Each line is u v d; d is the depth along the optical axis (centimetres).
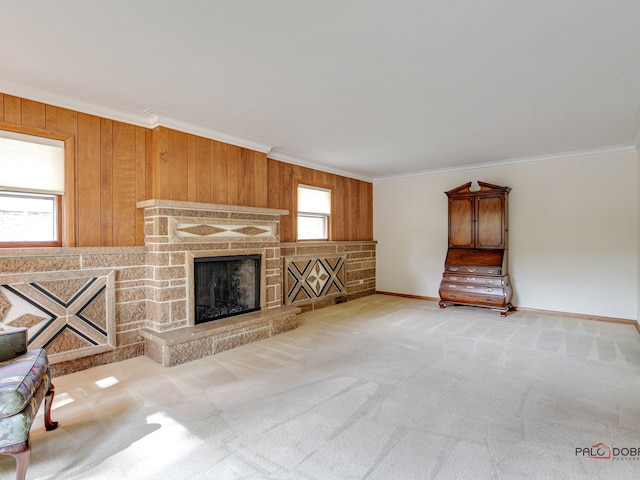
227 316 395
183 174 368
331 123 371
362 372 302
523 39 212
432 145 459
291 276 521
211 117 353
